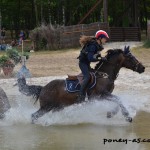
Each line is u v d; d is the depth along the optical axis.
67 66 27.00
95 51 12.12
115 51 12.66
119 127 11.77
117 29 41.66
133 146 9.77
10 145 10.05
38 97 12.36
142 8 62.47
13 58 22.95
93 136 10.82
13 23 68.88
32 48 40.47
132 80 20.67
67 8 57.81
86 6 60.12
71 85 12.11
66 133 11.23
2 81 21.30
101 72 12.36
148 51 32.81
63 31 39.34
